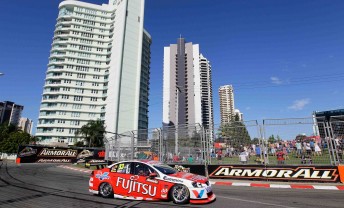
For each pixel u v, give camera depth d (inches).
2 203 288.5
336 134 462.3
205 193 279.4
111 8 4099.4
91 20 3988.7
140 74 3843.5
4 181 510.6
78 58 3804.1
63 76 3668.8
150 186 294.2
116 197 311.0
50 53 3875.5
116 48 3752.5
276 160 499.2
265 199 313.0
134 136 721.6
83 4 3973.9
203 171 569.0
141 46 3922.2
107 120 3553.2
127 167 317.7
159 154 644.1
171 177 288.7
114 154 825.5
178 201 279.0
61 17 3892.7
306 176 469.4
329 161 459.2
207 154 572.7
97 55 3917.3
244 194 354.0
